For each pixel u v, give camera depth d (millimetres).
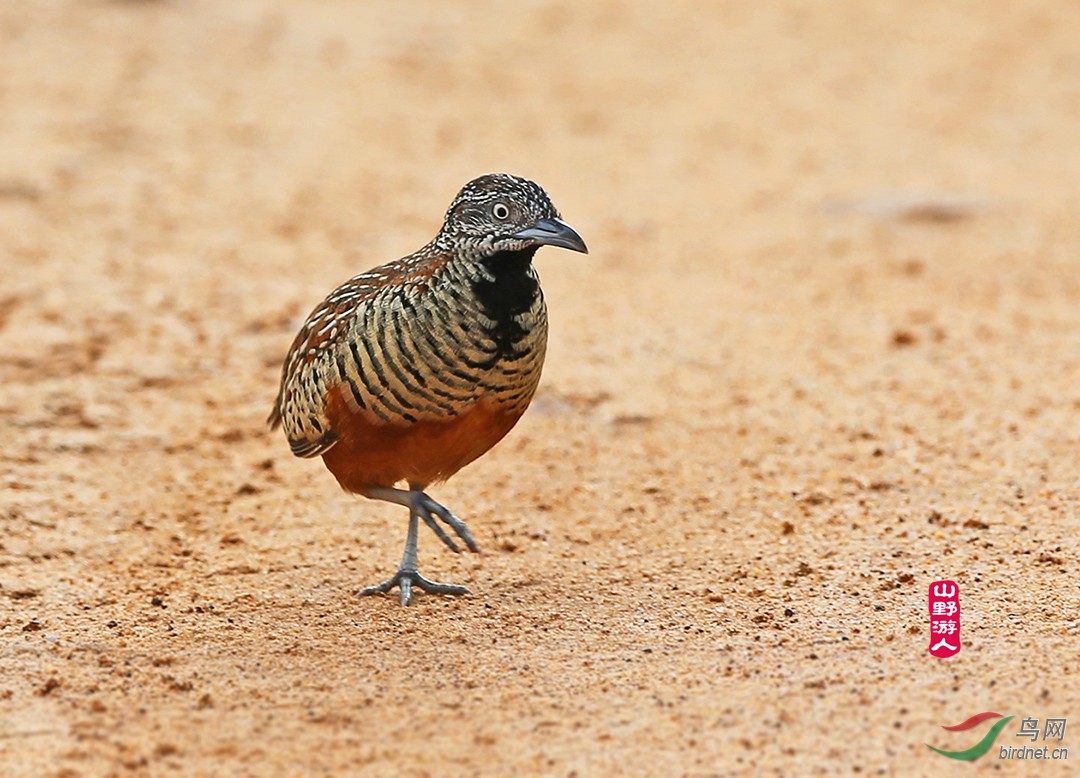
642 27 38031
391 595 11180
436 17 37375
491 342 10000
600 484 13617
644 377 16500
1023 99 31641
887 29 38375
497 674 9672
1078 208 23797
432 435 10242
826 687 9250
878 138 28750
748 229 23047
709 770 8312
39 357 16734
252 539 12508
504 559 11961
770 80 33375
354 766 8453
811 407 15469
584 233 22594
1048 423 14562
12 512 12867
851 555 11656
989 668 9406
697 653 9914
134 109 27641
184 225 21938
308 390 10594
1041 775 8203
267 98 29234
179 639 10383
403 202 23703
